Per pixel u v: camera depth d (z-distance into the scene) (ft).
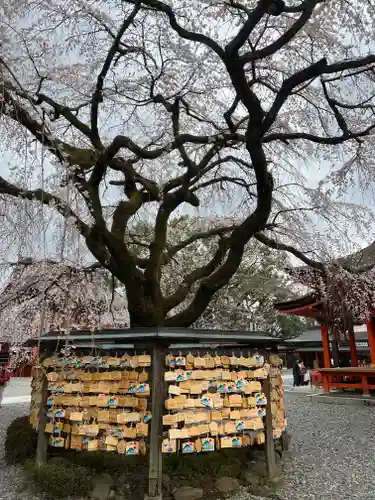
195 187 23.02
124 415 12.57
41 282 19.52
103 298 24.61
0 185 13.00
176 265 32.07
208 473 13.75
